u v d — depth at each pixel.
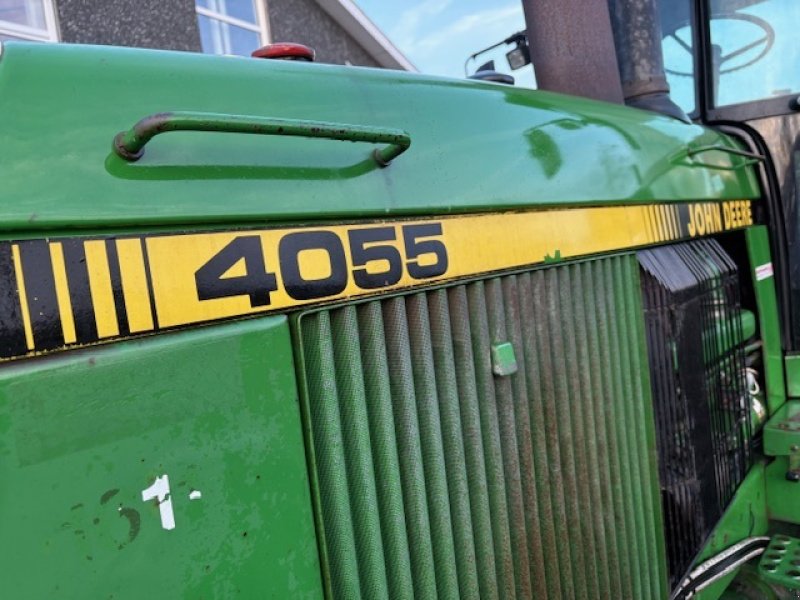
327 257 0.91
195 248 0.78
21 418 0.64
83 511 0.67
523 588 1.22
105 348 0.71
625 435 1.49
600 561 1.40
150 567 0.72
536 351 1.27
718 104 2.33
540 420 1.27
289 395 0.84
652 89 1.97
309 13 8.45
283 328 0.84
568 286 1.35
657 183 1.63
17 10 4.62
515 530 1.21
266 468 0.81
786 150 2.22
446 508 1.08
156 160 0.78
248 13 7.43
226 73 0.92
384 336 0.99
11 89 0.73
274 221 0.86
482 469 1.15
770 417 2.18
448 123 1.16
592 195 1.40
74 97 0.76
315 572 0.86
